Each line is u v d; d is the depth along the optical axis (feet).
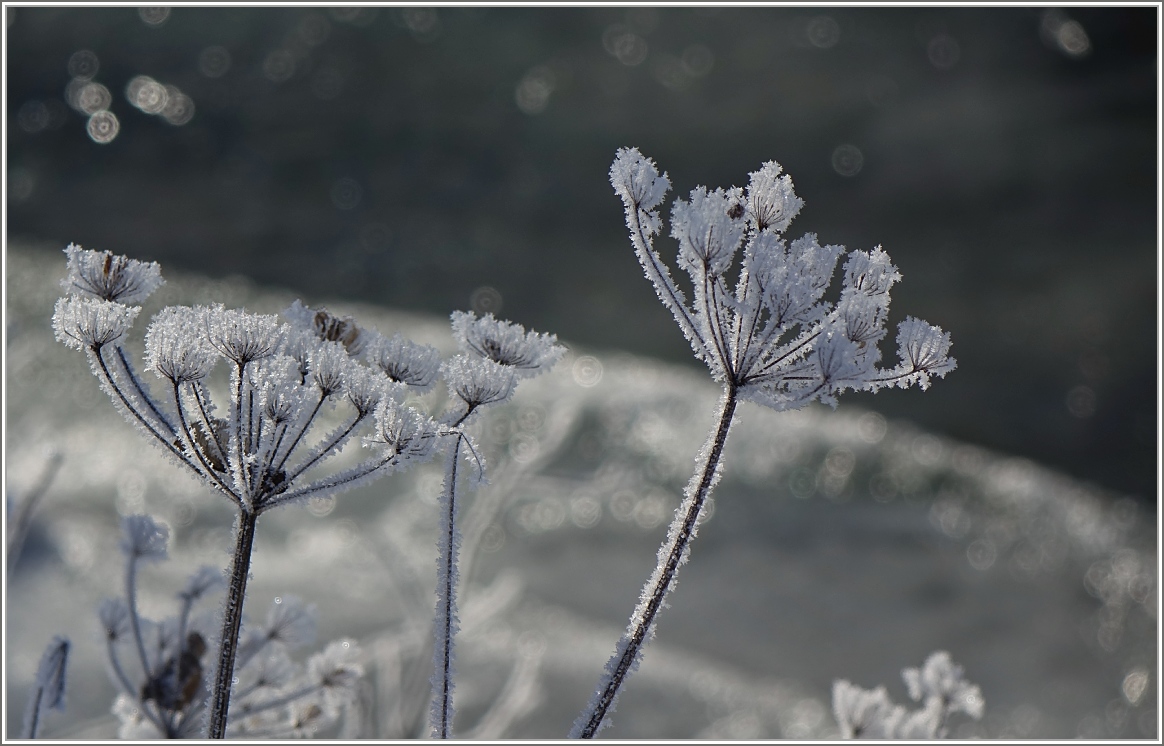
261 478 5.52
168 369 5.49
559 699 11.73
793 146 29.35
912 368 5.52
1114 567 17.07
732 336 5.56
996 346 23.03
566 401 18.65
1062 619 15.48
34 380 17.19
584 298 24.22
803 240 5.56
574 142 28.60
